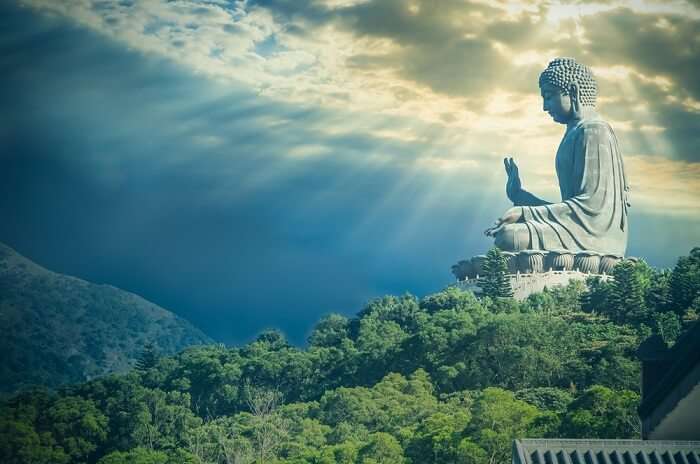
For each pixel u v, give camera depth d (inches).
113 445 7470.5
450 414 6328.7
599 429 5315.0
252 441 6820.9
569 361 7042.3
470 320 7682.1
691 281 7662.4
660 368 2224.4
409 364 7593.5
